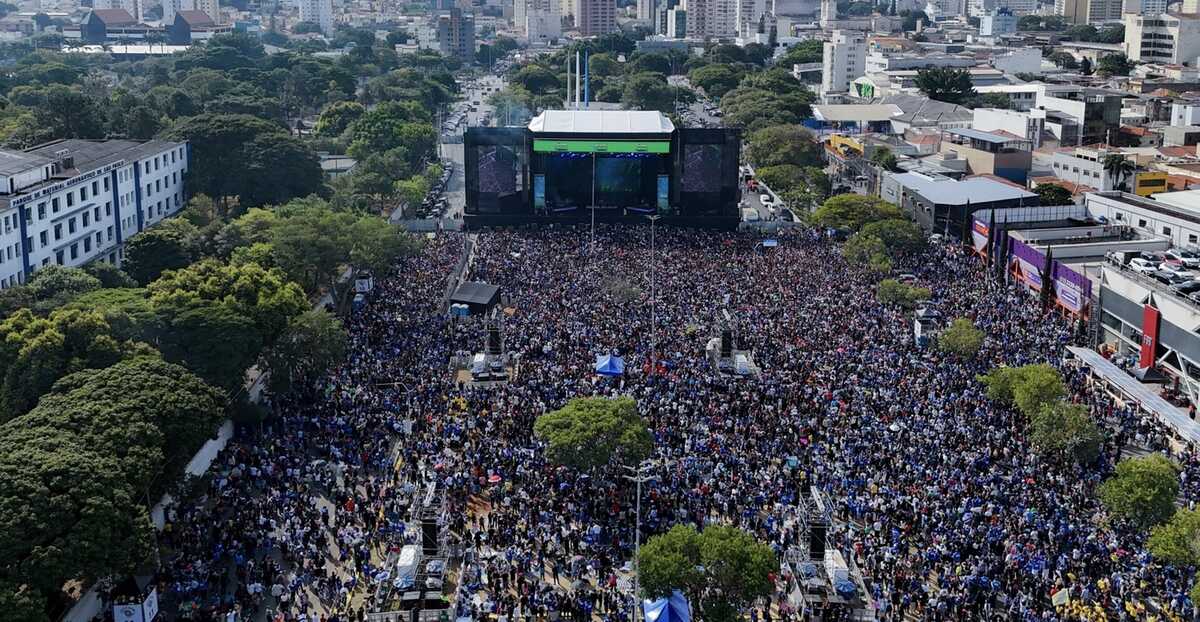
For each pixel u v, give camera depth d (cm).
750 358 12950
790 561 8488
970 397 11644
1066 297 15562
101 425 8806
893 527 8956
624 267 17562
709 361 12938
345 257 16025
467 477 9944
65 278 13075
